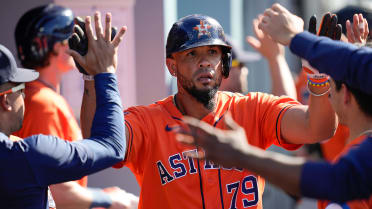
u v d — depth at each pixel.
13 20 18.06
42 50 13.62
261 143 10.35
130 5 18.17
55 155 8.38
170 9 19.95
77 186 12.79
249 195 9.91
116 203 13.20
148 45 18.55
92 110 9.59
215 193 9.79
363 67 7.16
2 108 8.98
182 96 10.45
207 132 7.04
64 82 17.95
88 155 8.48
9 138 9.45
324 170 6.78
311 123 9.33
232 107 10.56
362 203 8.24
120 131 8.88
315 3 24.28
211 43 9.95
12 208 8.44
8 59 8.95
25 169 8.34
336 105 8.23
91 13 17.95
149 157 10.06
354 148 7.10
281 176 6.85
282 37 8.34
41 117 12.85
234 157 6.94
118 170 18.30
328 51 7.46
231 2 22.05
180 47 10.04
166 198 9.91
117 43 9.34
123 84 18.41
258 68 23.16
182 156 9.97
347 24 9.96
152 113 10.38
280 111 10.04
